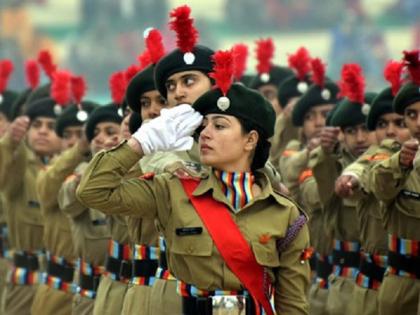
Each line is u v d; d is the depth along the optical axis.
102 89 94.94
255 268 22.22
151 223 26.34
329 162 31.06
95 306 29.70
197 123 22.31
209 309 22.20
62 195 31.61
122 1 96.62
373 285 30.22
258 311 22.25
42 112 36.56
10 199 36.44
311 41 95.44
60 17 98.44
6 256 40.00
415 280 28.20
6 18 98.06
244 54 39.53
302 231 22.61
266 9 97.00
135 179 22.56
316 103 36.44
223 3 97.69
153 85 27.17
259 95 22.62
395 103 28.28
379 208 29.73
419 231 27.97
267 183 22.62
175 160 24.27
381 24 96.06
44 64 39.25
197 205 22.31
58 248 33.88
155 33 27.42
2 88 41.84
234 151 22.45
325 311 33.19
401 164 27.41
